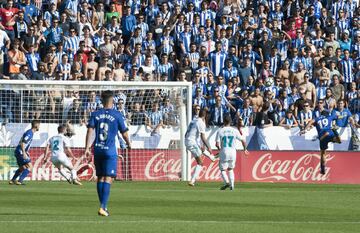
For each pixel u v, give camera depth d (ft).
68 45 329.31
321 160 295.89
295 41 351.46
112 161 154.40
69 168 258.98
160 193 219.41
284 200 200.95
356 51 347.56
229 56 333.62
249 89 322.34
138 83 290.56
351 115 312.91
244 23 350.84
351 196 217.77
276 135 308.81
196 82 321.93
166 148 295.48
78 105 294.25
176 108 296.51
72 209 169.78
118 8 355.56
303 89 321.52
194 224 142.82
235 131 241.35
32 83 282.77
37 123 256.52
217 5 364.17
